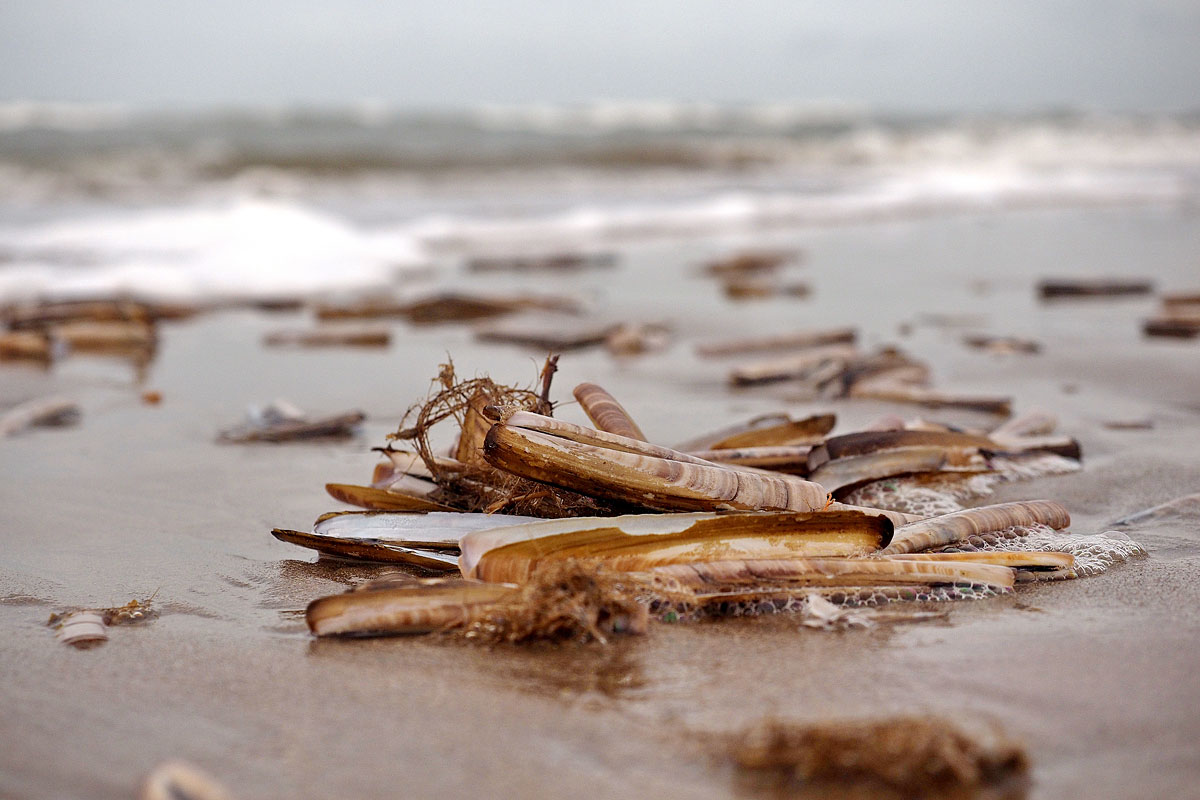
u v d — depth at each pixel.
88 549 0.77
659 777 0.58
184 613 0.70
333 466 0.90
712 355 1.30
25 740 0.61
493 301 1.62
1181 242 2.57
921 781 0.57
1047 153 5.98
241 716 0.62
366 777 0.58
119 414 1.02
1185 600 0.69
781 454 0.80
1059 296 1.77
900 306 1.70
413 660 0.65
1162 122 8.20
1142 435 0.94
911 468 0.81
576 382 1.13
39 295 1.72
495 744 0.60
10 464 0.90
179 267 1.99
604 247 2.57
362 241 2.26
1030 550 0.73
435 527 0.73
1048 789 0.57
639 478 0.70
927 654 0.65
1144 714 0.61
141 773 0.59
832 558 0.69
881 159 5.46
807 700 0.62
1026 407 1.01
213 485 0.86
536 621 0.66
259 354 1.34
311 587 0.72
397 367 1.25
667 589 0.67
